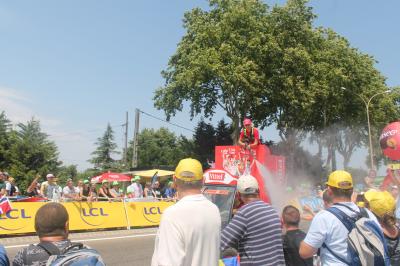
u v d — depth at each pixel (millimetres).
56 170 52594
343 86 39969
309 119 42094
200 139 49156
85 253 2605
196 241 3156
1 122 52719
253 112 39906
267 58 36250
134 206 16109
